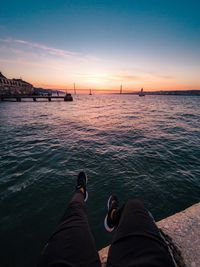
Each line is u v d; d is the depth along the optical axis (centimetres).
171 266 76
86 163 638
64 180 516
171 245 150
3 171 573
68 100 6175
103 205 409
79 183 280
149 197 439
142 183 500
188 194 452
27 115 2147
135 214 115
